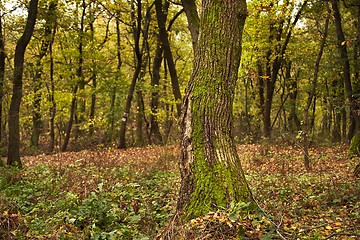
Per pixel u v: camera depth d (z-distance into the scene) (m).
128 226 5.85
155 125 26.06
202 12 6.06
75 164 13.53
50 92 23.31
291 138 21.34
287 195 8.16
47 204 7.74
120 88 23.77
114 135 25.17
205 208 5.22
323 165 13.21
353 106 14.64
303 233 5.36
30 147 25.27
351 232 5.56
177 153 14.19
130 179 10.27
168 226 5.20
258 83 28.00
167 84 26.38
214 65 5.78
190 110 5.75
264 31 22.94
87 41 23.41
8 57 20.98
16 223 6.12
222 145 5.55
